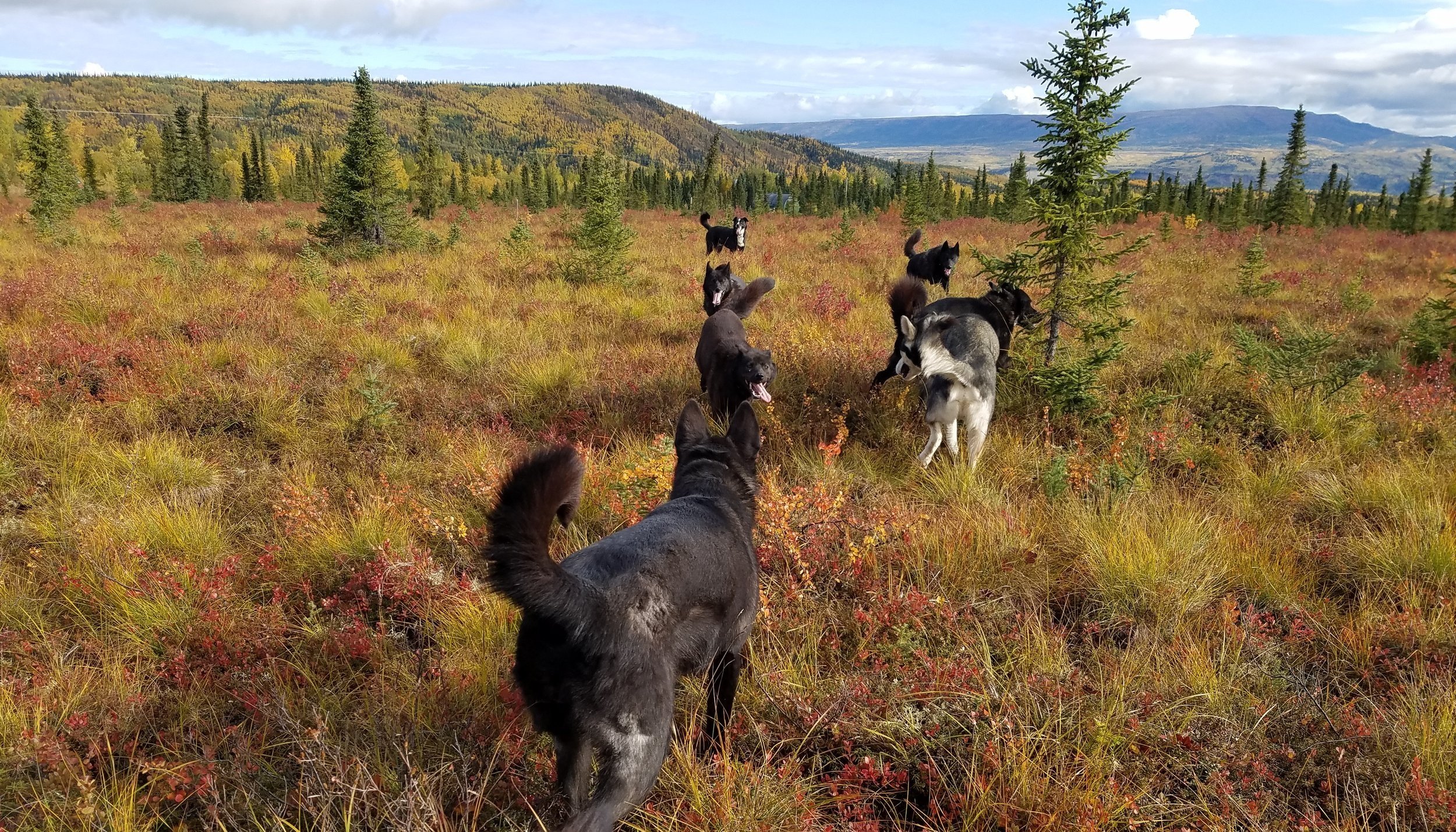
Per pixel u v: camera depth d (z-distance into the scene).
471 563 4.59
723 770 2.89
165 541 4.62
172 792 2.72
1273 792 3.00
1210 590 4.39
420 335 9.49
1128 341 9.61
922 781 3.08
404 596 4.13
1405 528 4.86
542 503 2.37
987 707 3.21
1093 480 5.63
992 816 2.82
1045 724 3.17
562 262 14.95
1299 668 3.82
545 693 2.45
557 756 2.55
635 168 77.75
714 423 7.19
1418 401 7.11
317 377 7.81
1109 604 4.29
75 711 3.16
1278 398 7.16
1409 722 3.23
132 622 3.84
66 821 2.65
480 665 3.53
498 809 2.83
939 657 3.70
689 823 2.68
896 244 22.38
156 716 3.29
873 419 7.13
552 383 7.97
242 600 4.05
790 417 7.26
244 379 7.54
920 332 6.91
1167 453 6.29
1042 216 7.24
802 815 2.76
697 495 3.30
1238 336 8.53
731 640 2.97
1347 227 43.66
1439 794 2.80
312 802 2.69
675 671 2.54
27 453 5.73
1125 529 4.84
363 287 12.27
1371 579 4.52
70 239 17.83
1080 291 7.49
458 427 6.79
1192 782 3.05
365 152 17.27
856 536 4.78
